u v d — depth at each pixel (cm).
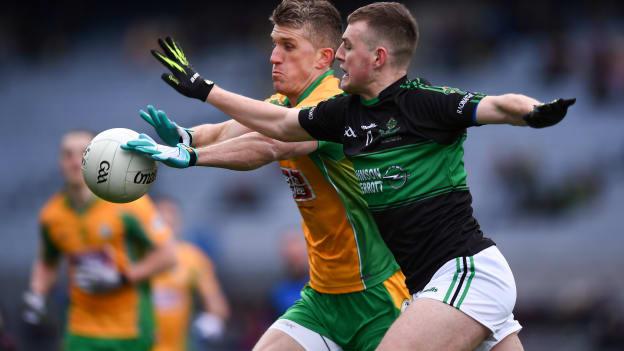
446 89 1631
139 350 2836
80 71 8506
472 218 1688
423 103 1631
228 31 8356
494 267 1647
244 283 5450
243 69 7819
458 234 1650
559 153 6103
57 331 4650
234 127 1930
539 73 6869
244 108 1767
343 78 1702
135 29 8844
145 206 2822
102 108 7969
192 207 6338
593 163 5981
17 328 4822
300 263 3300
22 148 7712
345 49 1686
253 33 8281
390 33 1661
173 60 1762
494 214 5716
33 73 8588
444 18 7450
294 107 1966
